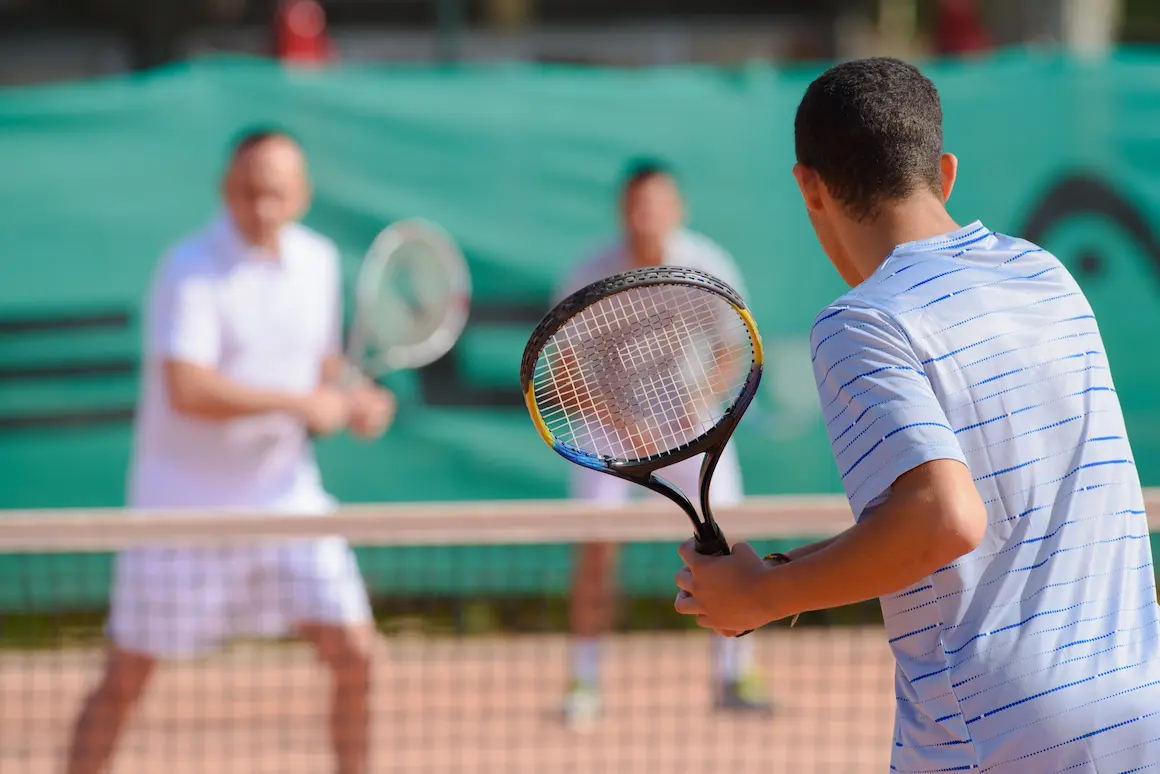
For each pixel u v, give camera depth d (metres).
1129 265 20.41
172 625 13.28
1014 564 5.89
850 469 5.78
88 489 19.66
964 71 20.28
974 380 5.88
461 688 17.78
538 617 20.05
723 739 16.11
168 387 13.72
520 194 20.17
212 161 19.67
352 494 19.84
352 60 31.06
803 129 6.42
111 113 19.47
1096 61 20.23
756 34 32.91
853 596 5.59
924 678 5.95
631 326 7.19
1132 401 20.44
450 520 11.22
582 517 11.27
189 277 13.80
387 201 19.97
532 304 20.25
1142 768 5.77
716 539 6.54
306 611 13.27
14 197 19.41
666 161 20.25
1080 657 5.82
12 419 19.50
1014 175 20.34
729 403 7.50
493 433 20.12
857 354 5.83
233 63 19.70
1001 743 5.79
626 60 32.66
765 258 20.33
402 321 19.69
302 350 14.48
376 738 16.05
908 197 6.23
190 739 16.28
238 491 14.12
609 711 17.09
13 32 29.22
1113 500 6.07
